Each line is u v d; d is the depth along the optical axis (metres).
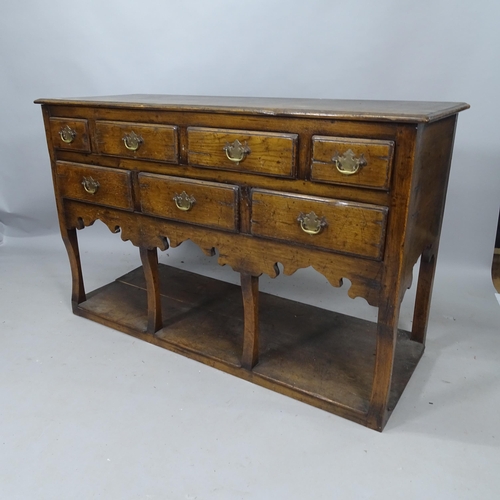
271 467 1.41
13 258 2.86
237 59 2.46
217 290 2.39
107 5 2.56
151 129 1.65
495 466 1.40
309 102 1.72
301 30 2.31
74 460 1.44
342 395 1.63
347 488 1.34
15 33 2.70
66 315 2.25
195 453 1.46
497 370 1.83
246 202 1.55
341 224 1.38
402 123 1.21
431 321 2.16
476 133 2.26
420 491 1.32
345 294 2.46
